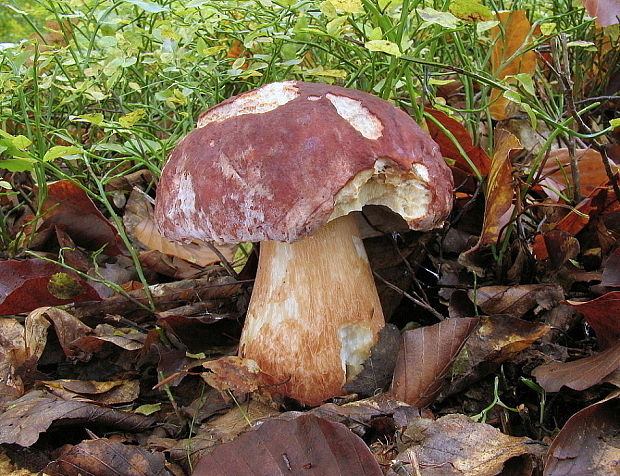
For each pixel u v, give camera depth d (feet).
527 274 1.51
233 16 1.79
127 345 1.44
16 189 1.92
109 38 1.69
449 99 2.01
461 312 1.42
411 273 1.54
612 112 2.01
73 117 1.46
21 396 1.33
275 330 1.31
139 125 1.80
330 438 1.08
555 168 1.65
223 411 1.32
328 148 1.19
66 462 1.15
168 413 1.35
